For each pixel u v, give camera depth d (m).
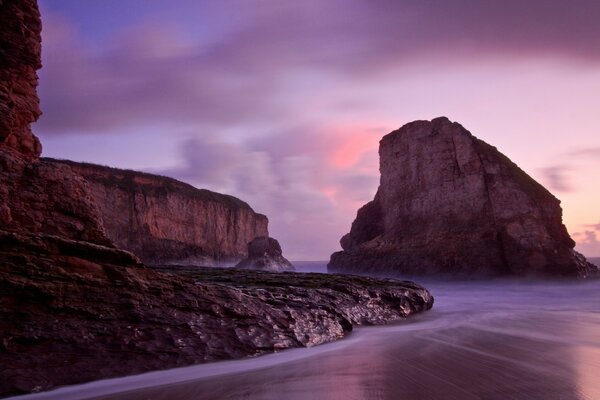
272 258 71.00
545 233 41.19
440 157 48.94
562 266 39.66
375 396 7.22
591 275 41.09
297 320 12.46
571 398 6.96
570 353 10.56
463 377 8.36
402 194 52.75
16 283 8.36
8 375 7.69
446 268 42.75
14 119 11.52
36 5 12.62
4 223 9.75
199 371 9.32
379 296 18.19
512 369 8.96
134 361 8.98
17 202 10.16
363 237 58.78
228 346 10.39
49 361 8.20
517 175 45.69
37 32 12.55
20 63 12.09
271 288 15.77
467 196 45.75
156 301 10.12
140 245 75.44
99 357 8.69
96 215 11.47
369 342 12.62
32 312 8.48
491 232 42.47
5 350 7.96
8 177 10.20
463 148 47.41
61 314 8.77
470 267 41.47
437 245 44.97
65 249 9.20
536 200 43.47
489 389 7.51
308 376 8.74
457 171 47.38
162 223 81.00
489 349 11.21
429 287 36.12
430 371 8.91
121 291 9.63
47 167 10.91
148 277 10.20
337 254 57.44
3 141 11.23
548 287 34.75
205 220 91.50
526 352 10.75
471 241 42.72
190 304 10.62
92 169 75.38
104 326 9.12
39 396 7.66
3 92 11.55
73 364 8.37
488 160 46.09
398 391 7.48
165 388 8.09
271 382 8.36
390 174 55.25
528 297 27.97
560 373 8.58
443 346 11.72
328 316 13.66
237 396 7.48
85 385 8.19
